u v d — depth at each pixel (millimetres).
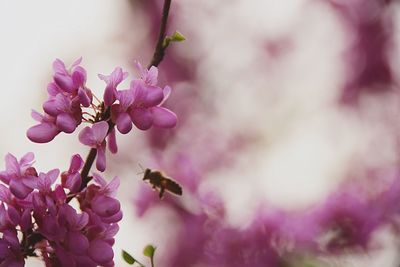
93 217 411
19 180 408
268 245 673
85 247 407
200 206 715
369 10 976
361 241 651
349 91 967
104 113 418
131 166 903
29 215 409
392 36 967
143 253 456
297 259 657
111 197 413
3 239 408
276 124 977
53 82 418
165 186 500
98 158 411
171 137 932
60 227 408
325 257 657
